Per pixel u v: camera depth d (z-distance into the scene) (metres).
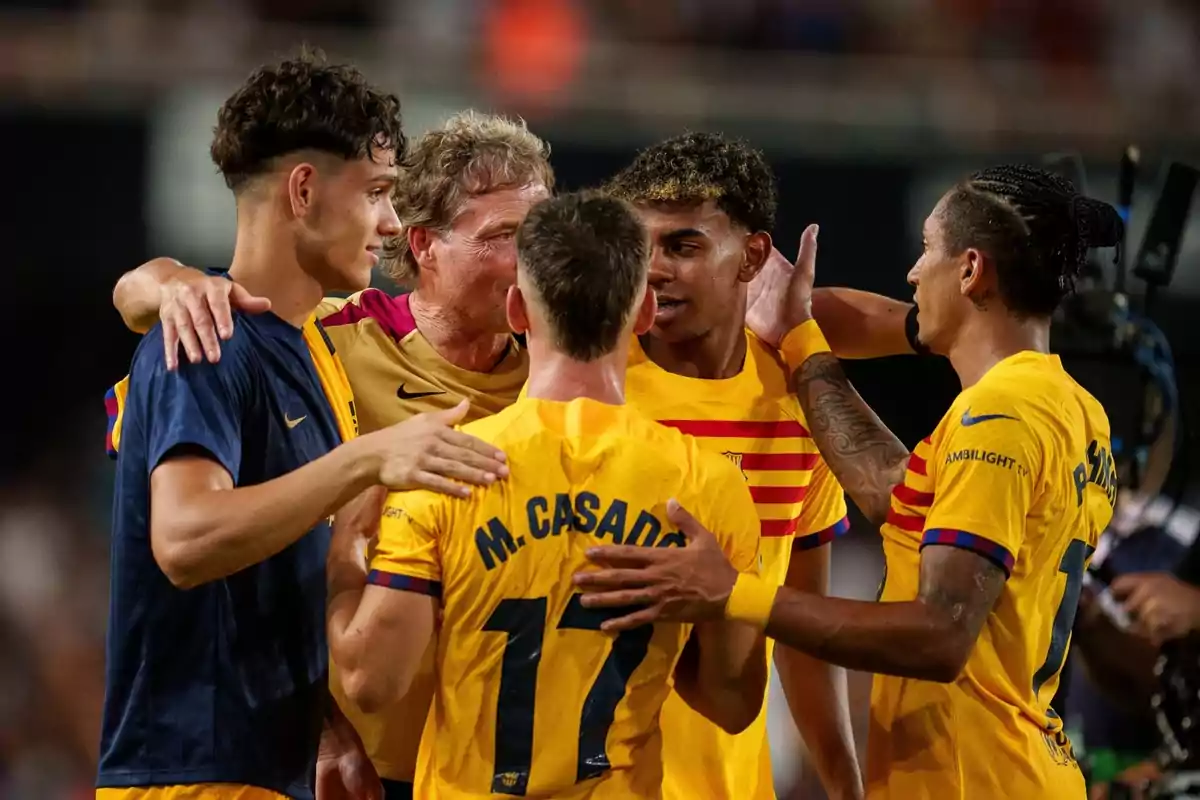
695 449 9.12
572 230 8.83
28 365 28.17
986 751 9.97
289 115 9.48
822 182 25.77
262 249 9.71
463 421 11.54
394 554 8.62
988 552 9.34
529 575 8.62
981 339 10.32
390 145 9.91
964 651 9.32
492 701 8.76
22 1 28.25
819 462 11.63
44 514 28.84
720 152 10.83
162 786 9.27
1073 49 33.56
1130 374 14.05
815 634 9.12
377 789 10.88
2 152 24.97
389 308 11.81
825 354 11.34
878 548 26.56
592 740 8.87
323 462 8.70
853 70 26.84
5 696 27.78
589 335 8.84
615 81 26.08
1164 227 13.49
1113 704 14.79
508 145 11.35
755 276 11.28
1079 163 13.73
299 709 9.59
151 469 8.98
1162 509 13.91
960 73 27.47
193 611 9.30
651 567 8.70
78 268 25.91
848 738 12.17
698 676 9.51
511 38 31.88
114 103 25.27
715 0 32.47
